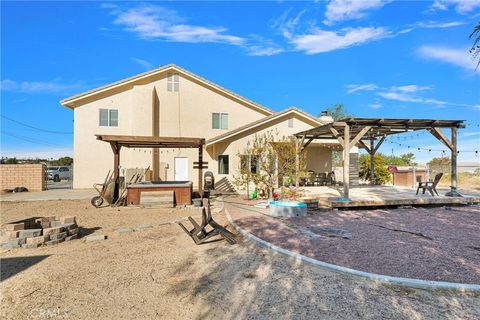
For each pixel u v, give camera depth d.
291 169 13.08
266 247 5.30
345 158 10.33
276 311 3.07
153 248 5.48
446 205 10.39
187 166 19.61
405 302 3.22
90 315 3.04
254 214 8.75
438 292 3.46
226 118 20.50
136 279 3.99
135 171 16.75
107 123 18.64
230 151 15.67
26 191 17.02
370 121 10.62
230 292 3.55
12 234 5.52
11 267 4.49
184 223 7.86
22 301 3.37
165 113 19.66
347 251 4.95
